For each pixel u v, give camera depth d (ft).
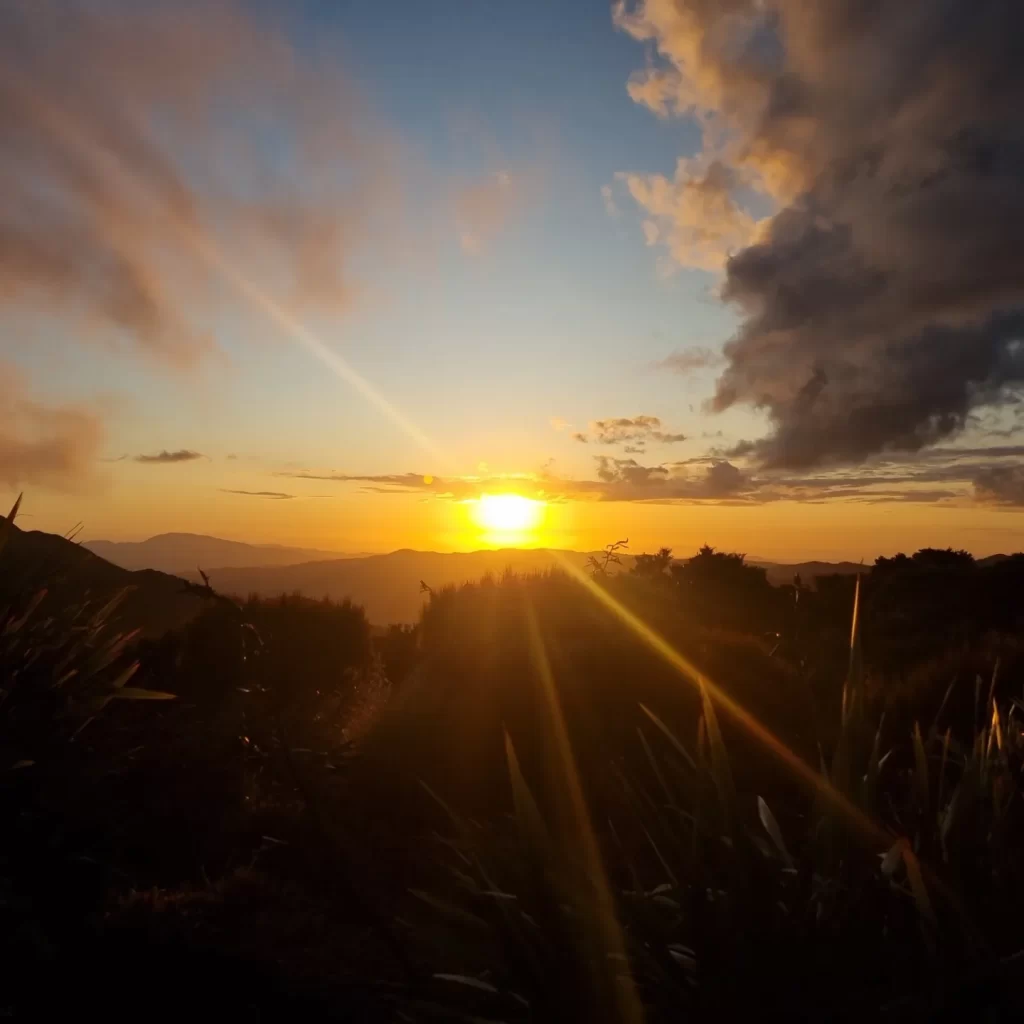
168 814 20.07
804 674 21.52
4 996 11.72
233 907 15.87
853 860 8.29
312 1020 11.89
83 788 14.76
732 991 7.58
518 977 8.37
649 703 26.66
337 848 10.73
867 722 9.32
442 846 16.98
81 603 17.29
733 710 24.32
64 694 15.52
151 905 15.70
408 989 9.86
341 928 14.52
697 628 33.42
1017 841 9.14
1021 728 12.55
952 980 7.13
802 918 7.91
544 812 20.04
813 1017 7.36
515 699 26.71
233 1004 12.17
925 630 74.13
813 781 10.09
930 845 8.53
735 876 7.89
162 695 16.28
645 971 8.02
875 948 7.86
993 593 80.48
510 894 9.22
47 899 13.57
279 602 45.52
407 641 43.52
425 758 24.94
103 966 12.67
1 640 15.26
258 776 21.93
